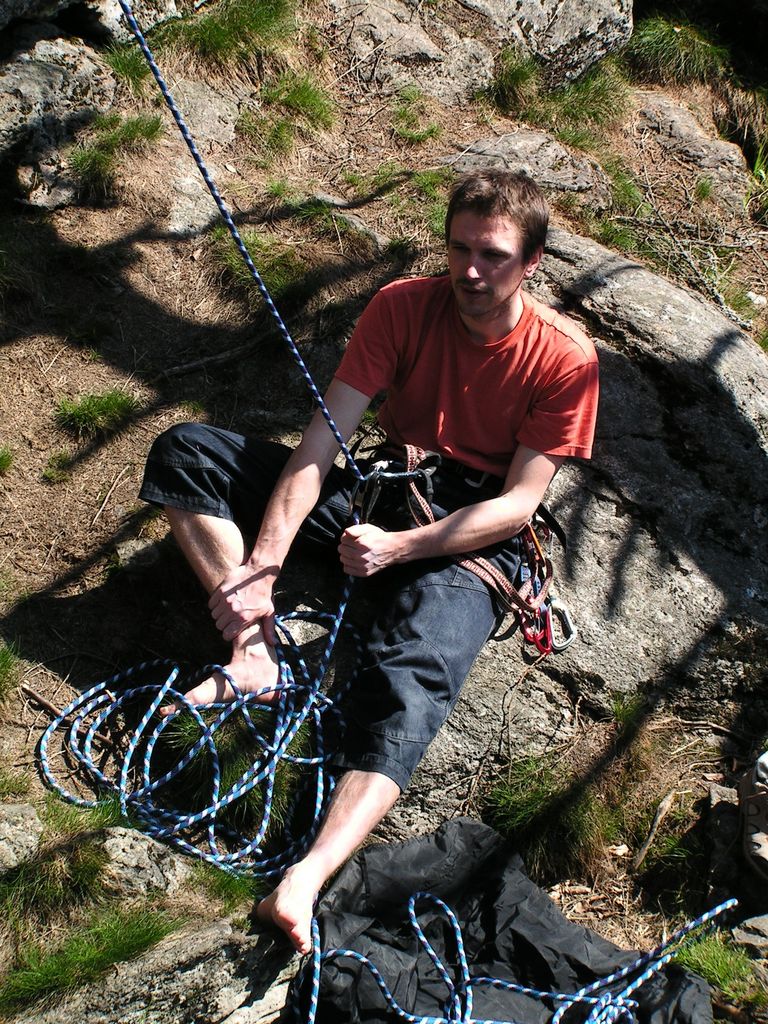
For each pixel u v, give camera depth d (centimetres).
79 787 298
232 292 415
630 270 444
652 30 643
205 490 304
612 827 329
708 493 385
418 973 271
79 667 322
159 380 387
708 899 317
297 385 398
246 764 303
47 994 249
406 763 276
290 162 475
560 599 354
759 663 363
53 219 418
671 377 402
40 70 429
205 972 259
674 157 585
